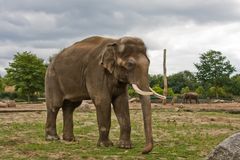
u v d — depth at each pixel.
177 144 11.75
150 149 9.34
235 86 85.69
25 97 63.84
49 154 9.98
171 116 22.92
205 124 17.97
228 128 16.41
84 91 11.71
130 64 10.20
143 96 9.84
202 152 10.36
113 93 10.95
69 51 12.32
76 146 11.25
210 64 85.81
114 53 10.51
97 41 11.90
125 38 10.48
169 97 50.22
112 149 10.66
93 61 11.23
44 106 35.34
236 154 6.86
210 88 78.12
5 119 20.50
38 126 16.81
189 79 92.06
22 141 12.28
